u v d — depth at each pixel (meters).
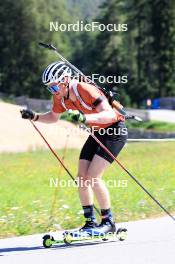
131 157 45.56
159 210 20.92
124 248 15.38
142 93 197.62
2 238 16.95
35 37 191.62
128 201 22.30
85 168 15.87
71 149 62.69
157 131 115.50
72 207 21.23
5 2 191.38
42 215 19.66
